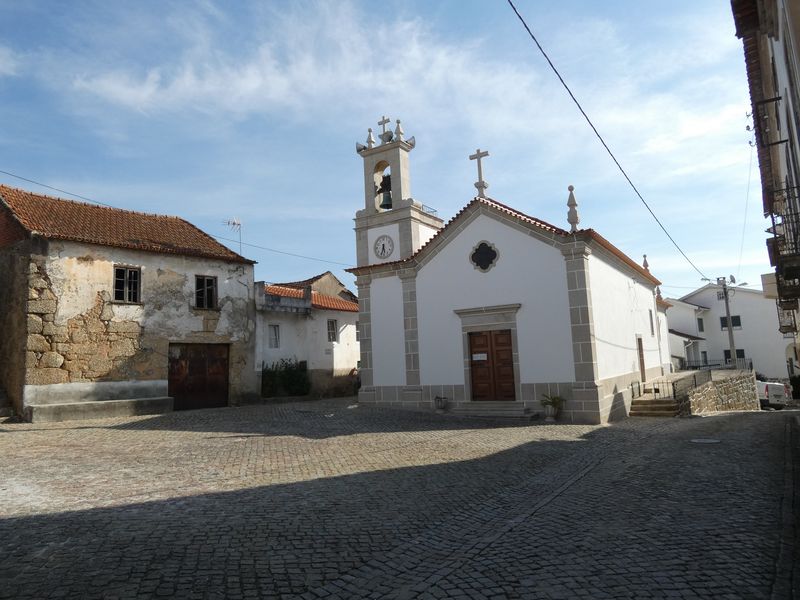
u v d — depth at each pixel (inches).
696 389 848.3
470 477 354.0
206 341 824.3
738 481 328.2
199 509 275.4
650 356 970.7
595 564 202.1
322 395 1091.3
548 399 641.6
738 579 185.2
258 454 430.0
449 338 728.3
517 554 215.3
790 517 250.4
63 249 689.6
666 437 516.1
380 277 796.6
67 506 280.1
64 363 676.7
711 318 2059.5
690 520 253.8
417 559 211.9
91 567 198.7
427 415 691.4
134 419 667.4
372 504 288.4
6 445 475.5
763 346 1968.5
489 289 703.1
